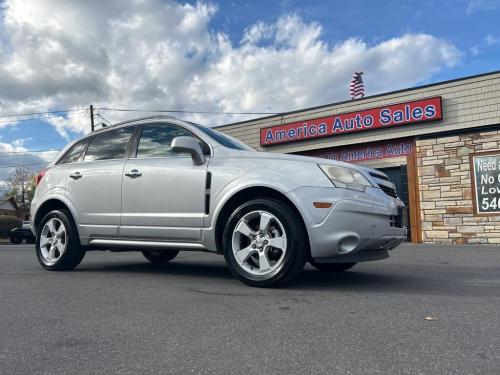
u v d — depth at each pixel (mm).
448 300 3814
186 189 4820
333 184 4238
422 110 12984
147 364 2408
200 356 2510
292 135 15531
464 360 2414
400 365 2352
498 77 12078
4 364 2441
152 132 5414
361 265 6469
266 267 4320
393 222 4555
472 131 12289
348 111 14492
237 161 4676
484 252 8648
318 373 2260
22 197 74875
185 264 6766
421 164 13023
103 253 9375
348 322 3135
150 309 3555
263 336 2840
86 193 5566
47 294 4207
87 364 2424
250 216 4402
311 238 4141
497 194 11797
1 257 9102
